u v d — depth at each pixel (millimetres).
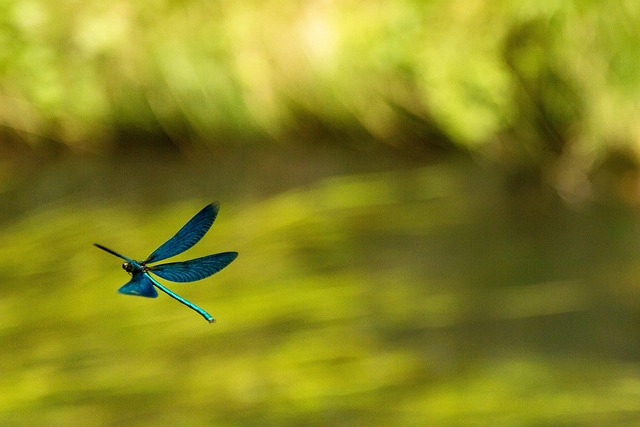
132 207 4992
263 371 3303
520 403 3162
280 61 5895
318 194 5047
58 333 3639
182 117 5949
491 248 4402
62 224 4762
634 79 5023
